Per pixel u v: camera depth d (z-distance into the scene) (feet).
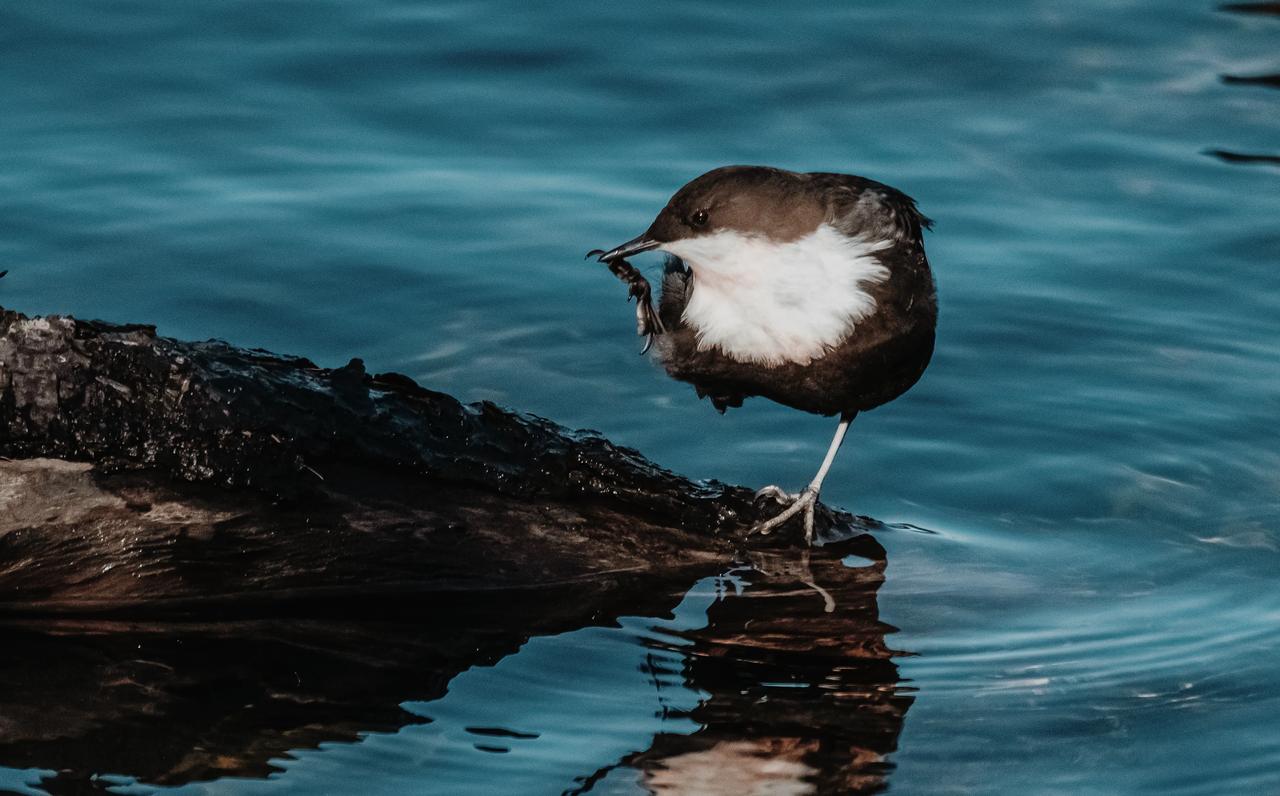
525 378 42.04
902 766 26.89
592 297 45.47
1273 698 28.55
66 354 28.35
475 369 42.29
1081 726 28.04
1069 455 38.60
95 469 28.99
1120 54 60.08
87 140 50.65
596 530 32.58
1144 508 36.37
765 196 31.45
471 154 52.19
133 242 45.73
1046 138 54.44
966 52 59.77
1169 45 60.90
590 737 27.40
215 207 47.85
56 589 29.71
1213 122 55.52
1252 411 40.32
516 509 31.96
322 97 54.70
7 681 27.99
